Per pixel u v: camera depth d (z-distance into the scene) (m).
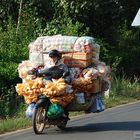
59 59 24.56
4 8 49.22
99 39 48.41
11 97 35.59
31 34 44.75
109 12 49.69
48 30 46.28
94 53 25.52
